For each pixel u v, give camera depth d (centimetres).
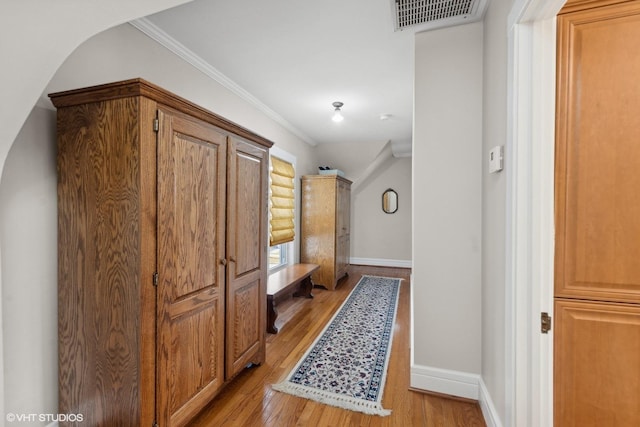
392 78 267
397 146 542
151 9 117
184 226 148
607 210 108
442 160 184
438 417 166
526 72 114
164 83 201
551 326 114
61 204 137
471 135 178
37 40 106
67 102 133
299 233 452
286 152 404
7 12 97
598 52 108
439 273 185
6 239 127
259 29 192
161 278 134
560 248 112
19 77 109
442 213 184
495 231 147
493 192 151
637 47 104
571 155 111
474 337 179
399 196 609
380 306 360
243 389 191
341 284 468
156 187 132
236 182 189
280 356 236
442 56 184
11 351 129
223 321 178
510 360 121
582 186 110
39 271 136
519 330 117
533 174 113
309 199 454
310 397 183
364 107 343
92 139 130
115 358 130
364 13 175
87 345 134
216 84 257
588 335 110
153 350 132
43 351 138
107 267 130
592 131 108
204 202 161
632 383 107
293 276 352
